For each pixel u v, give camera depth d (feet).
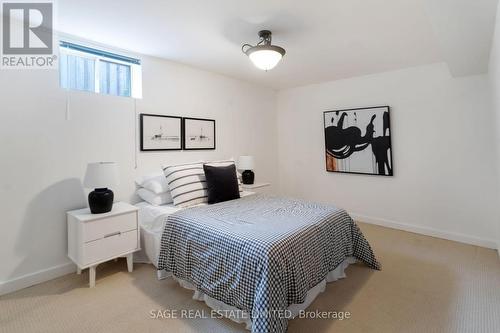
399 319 5.57
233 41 8.36
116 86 9.25
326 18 6.89
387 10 6.50
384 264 8.13
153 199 8.71
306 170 14.61
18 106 6.89
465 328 5.25
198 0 6.03
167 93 10.26
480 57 7.90
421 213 11.00
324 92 13.67
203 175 9.46
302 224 6.26
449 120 10.18
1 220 6.65
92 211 7.25
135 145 9.36
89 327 5.40
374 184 12.25
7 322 5.54
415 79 10.88
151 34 7.83
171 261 6.70
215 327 5.42
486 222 9.55
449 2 5.11
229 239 5.59
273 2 6.14
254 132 14.15
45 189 7.34
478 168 9.65
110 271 7.80
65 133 7.71
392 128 11.57
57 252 7.57
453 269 7.75
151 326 5.43
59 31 7.57
